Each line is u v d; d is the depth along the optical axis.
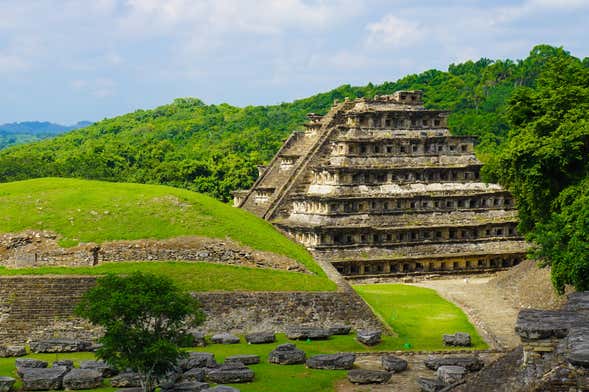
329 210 138.50
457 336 88.56
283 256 106.75
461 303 113.94
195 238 105.44
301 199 145.00
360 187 142.12
